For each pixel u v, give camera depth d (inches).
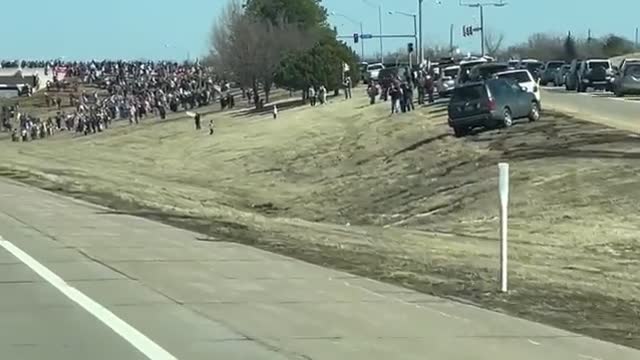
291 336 399.2
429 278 584.7
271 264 634.8
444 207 1176.2
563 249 836.6
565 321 446.0
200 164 2404.0
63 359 352.5
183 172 2281.0
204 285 538.9
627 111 1797.5
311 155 2119.8
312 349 373.7
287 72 3659.0
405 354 365.7
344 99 3329.2
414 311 462.0
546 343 389.1
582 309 484.1
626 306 504.1
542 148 1390.3
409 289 535.2
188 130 3390.7
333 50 3754.9
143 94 5285.4
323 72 3614.7
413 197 1314.0
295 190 1761.8
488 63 2206.0
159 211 1095.6
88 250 699.4
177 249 713.0
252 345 380.5
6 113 5639.8
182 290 520.4
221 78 4813.0
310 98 3521.2
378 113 2469.2
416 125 1950.1
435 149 1626.5
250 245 755.4
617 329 426.9
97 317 438.9
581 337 404.2
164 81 6200.8
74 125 4618.6
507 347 380.2
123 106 4726.9
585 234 894.4
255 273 589.6
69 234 810.8
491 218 1043.3
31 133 4522.6
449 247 842.2
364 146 1947.6
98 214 1026.1
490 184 1211.2
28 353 362.6
